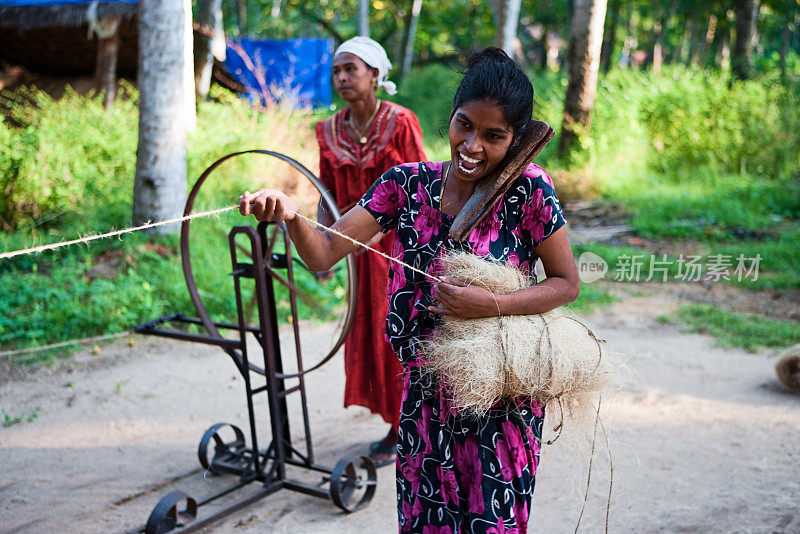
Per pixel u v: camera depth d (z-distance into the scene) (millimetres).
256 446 3418
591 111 12539
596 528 3135
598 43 12305
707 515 3182
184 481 3650
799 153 12094
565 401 2078
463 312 1956
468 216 1983
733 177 11734
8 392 4703
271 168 8711
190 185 7902
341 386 4977
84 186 7930
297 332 3396
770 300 6945
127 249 6758
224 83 13195
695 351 5559
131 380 4949
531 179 2027
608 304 6797
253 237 3070
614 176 11727
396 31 24266
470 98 1879
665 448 3879
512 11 12727
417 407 2123
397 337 2133
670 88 13031
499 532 2000
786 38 22344
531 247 2104
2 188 7586
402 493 2193
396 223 2188
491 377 1884
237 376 5098
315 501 3465
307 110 10977
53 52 12695
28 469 3742
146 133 7027
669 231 9281
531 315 2031
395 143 3604
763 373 5094
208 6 12688
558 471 3672
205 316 3283
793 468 3607
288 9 25188
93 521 3260
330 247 2121
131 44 11969
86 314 5793
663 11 24500
